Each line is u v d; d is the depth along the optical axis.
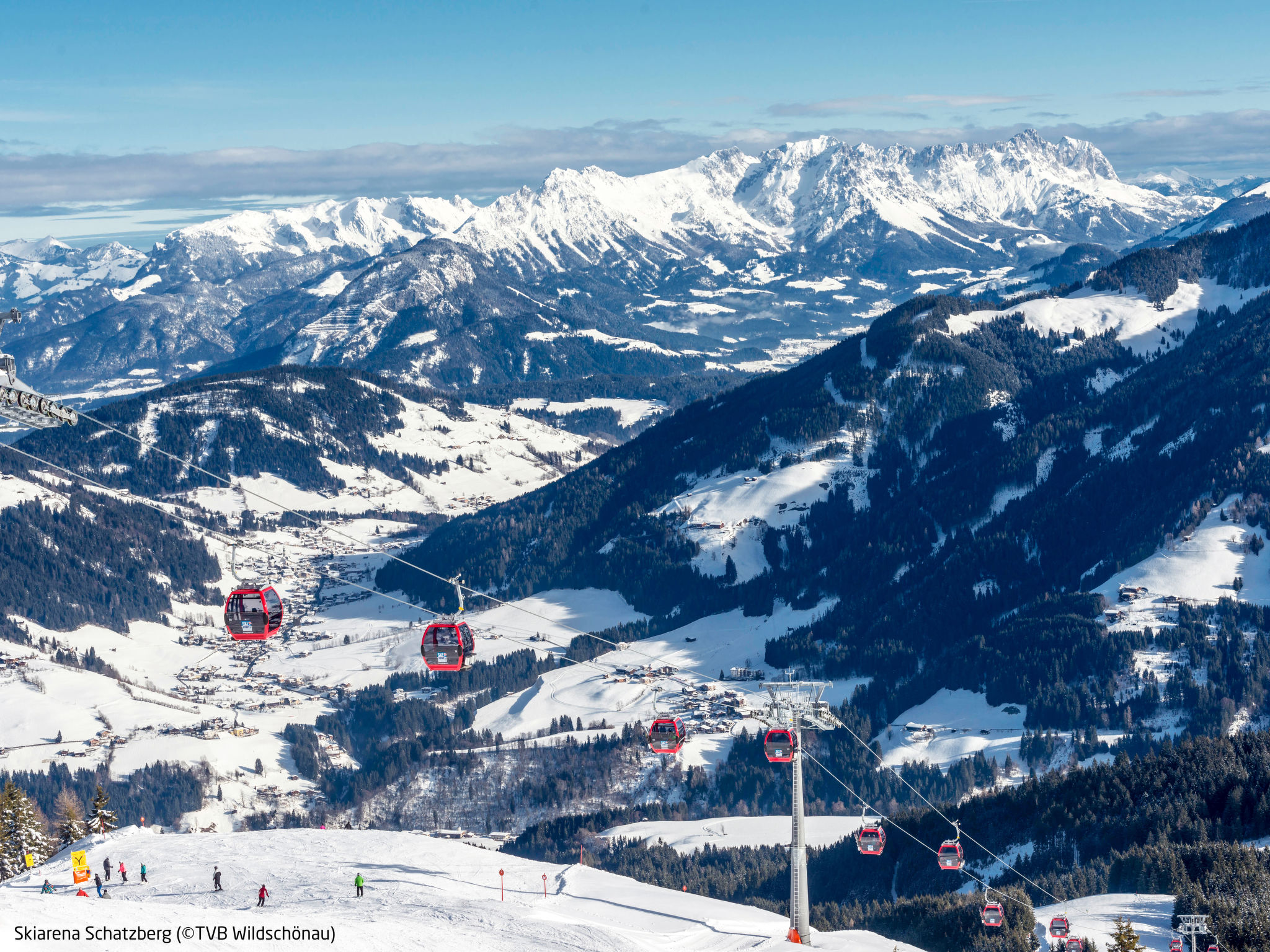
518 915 97.56
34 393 43.25
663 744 84.12
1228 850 133.62
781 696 100.00
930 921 127.25
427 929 82.81
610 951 87.25
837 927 137.25
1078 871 148.00
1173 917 111.00
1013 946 112.75
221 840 140.00
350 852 133.62
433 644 63.09
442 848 138.50
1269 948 103.75
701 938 103.38
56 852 150.50
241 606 53.81
